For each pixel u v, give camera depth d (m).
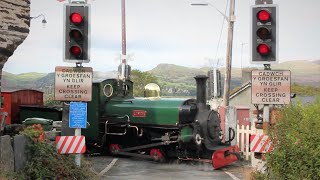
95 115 16.61
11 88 20.52
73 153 9.66
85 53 9.34
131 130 16.05
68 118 10.08
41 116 18.56
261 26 8.46
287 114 8.99
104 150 16.88
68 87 9.56
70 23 9.26
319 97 9.53
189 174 12.23
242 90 30.31
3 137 7.86
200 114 14.56
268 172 8.92
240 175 12.08
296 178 7.87
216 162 13.32
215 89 16.50
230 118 16.73
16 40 8.65
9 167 7.95
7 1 8.39
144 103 15.77
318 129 8.23
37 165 8.68
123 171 12.61
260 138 8.86
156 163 14.80
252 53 8.56
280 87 8.59
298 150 8.08
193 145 14.20
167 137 14.72
